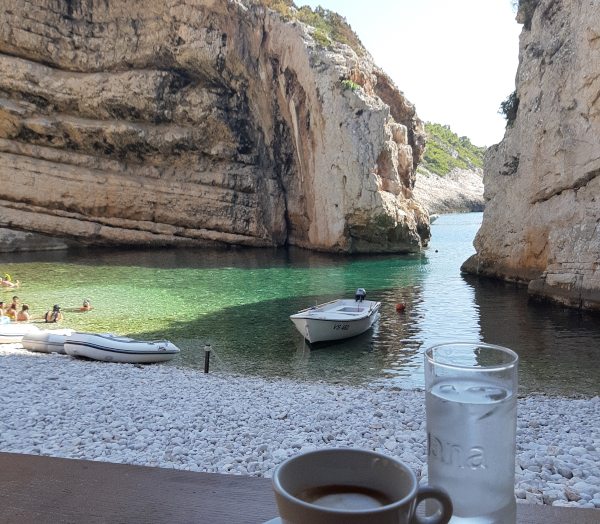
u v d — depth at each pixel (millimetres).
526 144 27938
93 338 14109
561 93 25344
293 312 21344
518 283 28391
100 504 1451
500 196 30188
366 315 18109
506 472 1089
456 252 44344
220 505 1441
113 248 45500
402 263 37219
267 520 1362
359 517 838
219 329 18703
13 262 36344
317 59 41812
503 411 1069
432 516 992
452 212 128250
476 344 1169
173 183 46406
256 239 47656
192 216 46750
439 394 1088
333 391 11070
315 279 30031
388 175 43031
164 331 18359
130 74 44469
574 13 24781
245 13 43562
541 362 14852
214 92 45750
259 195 47531
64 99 43844
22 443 7062
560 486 4996
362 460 986
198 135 46188
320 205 44031
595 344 16828
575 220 24562
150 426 7945
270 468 6008
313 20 47125
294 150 47281
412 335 18219
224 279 29844
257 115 47031
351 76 43031
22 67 42594
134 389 10547
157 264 35938
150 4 43500
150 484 1562
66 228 44625
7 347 15531
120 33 44219
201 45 43781
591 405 10227
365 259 39625
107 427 7910
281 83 44469
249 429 7910
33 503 1459
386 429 7914
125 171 46281
